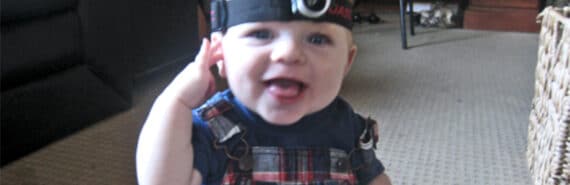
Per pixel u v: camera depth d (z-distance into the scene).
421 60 2.01
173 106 0.51
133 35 1.42
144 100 1.43
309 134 0.55
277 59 0.47
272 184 0.54
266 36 0.49
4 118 1.02
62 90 1.15
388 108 1.47
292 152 0.54
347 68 0.55
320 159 0.55
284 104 0.48
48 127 1.12
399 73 1.82
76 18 1.18
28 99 1.07
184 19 1.68
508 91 1.64
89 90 1.23
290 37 0.48
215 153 0.54
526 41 2.33
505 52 2.14
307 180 0.54
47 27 1.10
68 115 1.17
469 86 1.69
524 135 1.30
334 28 0.50
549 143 0.97
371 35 2.43
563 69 0.92
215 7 0.53
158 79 1.58
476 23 2.57
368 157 0.61
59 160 1.08
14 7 1.00
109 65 1.29
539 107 1.09
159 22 1.55
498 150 1.22
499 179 1.08
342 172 0.56
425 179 1.07
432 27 2.62
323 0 0.48
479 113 1.45
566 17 0.97
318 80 0.49
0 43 0.99
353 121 0.60
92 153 1.11
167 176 0.51
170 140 0.51
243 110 0.54
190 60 1.74
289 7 0.47
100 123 1.26
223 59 0.52
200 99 0.53
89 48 1.22
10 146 1.04
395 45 2.24
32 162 1.06
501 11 2.53
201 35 1.91
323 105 0.51
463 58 2.04
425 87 1.67
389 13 2.89
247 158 0.54
